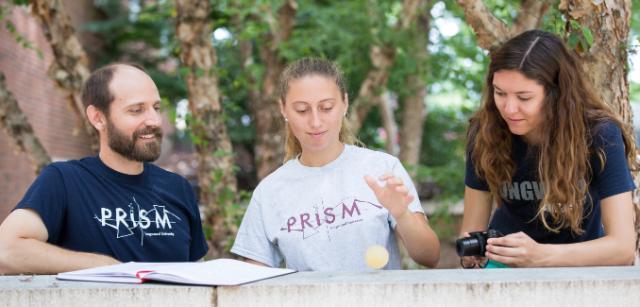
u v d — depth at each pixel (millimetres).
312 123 2219
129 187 2473
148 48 10719
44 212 2299
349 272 1756
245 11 4793
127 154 2414
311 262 2246
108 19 10977
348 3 5688
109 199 2426
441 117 8992
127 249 2402
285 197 2346
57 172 2385
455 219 6078
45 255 2184
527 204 2369
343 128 2561
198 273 1688
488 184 2418
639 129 6789
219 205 4188
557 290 1533
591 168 2189
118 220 2406
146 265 1864
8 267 2184
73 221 2365
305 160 2393
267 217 2359
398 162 2371
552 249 2027
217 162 4215
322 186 2318
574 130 2154
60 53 3977
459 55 5977
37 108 8234
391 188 1998
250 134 9469
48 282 1700
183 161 12961
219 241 4227
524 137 2324
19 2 3980
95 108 2443
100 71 2479
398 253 2363
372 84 5590
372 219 2244
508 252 2021
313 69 2254
